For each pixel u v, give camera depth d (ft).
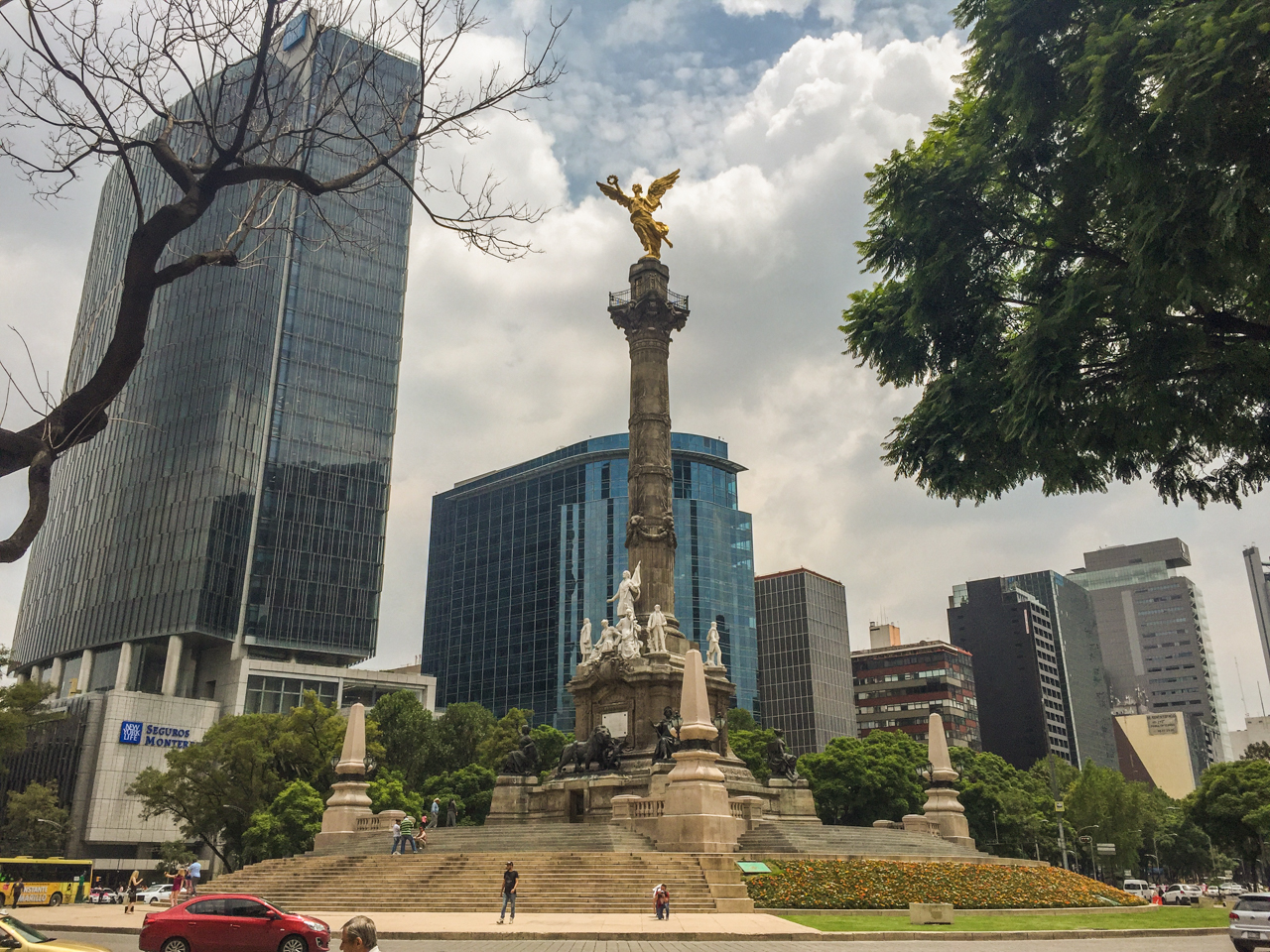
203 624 386.52
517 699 541.34
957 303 87.97
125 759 349.82
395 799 256.73
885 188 90.27
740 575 540.11
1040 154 80.48
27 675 465.47
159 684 412.57
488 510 603.26
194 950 79.46
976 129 84.07
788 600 546.26
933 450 84.74
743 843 141.69
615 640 181.88
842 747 320.50
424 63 44.62
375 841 159.63
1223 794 322.75
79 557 442.50
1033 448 77.15
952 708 572.10
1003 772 395.75
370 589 439.63
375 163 44.34
